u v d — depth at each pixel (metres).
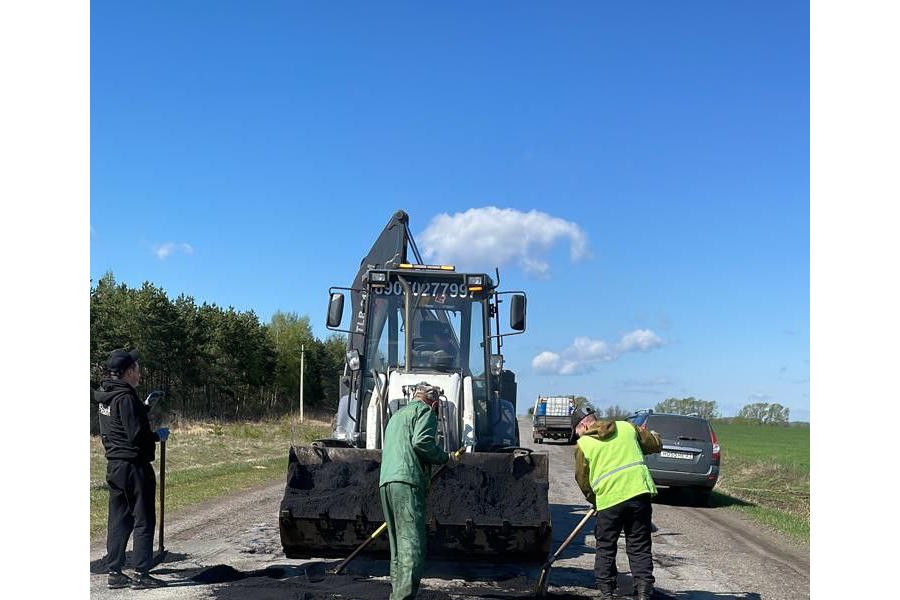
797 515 14.52
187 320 55.03
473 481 7.45
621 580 7.61
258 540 9.47
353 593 6.60
